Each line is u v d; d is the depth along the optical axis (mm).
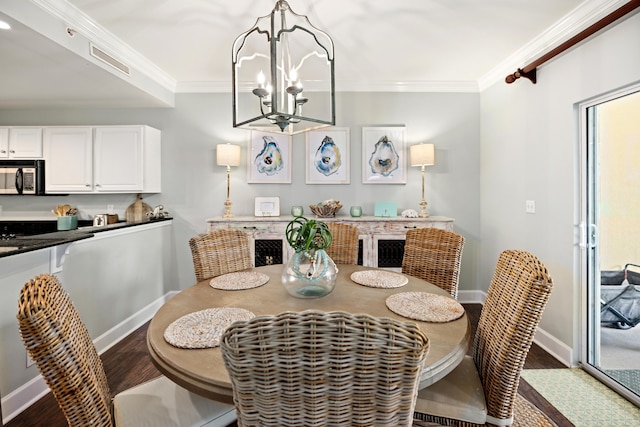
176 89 3693
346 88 3709
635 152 1968
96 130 3408
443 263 2088
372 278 1897
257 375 679
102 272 2623
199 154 3756
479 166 3768
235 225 3359
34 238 2150
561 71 2441
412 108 3746
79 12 2221
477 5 2203
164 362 1035
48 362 826
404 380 686
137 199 3754
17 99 3369
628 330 2045
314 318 660
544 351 2598
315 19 2352
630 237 2018
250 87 3674
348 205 3789
